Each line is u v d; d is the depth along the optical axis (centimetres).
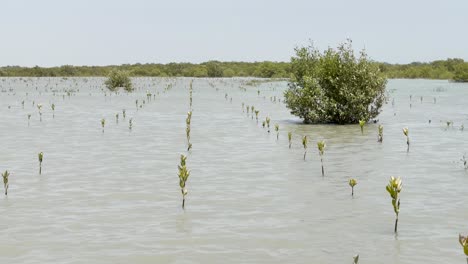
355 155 1833
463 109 4022
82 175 1505
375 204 1169
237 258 833
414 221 1037
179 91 7056
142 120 3142
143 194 1274
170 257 837
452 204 1166
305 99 2947
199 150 1981
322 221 1038
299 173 1521
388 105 4509
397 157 1788
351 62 2973
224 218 1063
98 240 921
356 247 884
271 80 11738
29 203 1184
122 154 1888
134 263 809
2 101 4750
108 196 1253
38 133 2495
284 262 816
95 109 3928
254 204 1174
